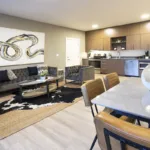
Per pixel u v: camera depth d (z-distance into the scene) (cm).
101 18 508
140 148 59
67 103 325
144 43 588
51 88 407
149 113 92
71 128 217
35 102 333
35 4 364
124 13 448
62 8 395
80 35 761
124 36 654
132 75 617
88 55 798
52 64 623
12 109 295
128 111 96
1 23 440
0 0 336
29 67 498
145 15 473
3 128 220
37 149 171
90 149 157
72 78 512
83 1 348
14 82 398
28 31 509
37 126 225
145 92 139
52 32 607
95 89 160
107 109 135
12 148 174
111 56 743
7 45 453
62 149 171
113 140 71
